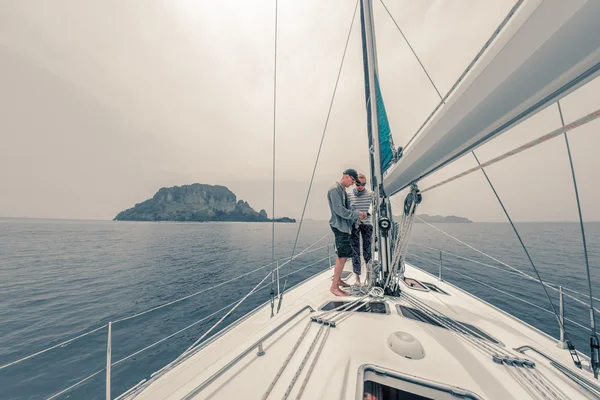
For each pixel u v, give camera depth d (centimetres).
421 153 162
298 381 138
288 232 8194
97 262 2848
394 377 143
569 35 56
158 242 5175
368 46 306
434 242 3741
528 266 1930
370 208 371
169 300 1430
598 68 55
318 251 3350
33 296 1581
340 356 164
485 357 166
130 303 1401
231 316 1117
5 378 717
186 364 184
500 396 129
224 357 167
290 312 261
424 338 191
